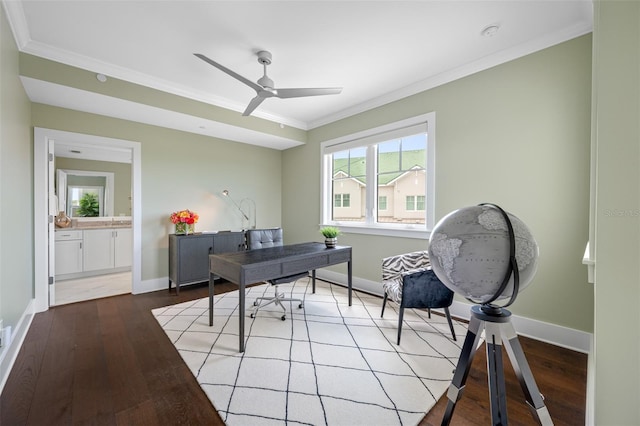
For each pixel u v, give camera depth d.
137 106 2.92
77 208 5.24
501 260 0.87
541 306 2.26
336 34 2.18
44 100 2.75
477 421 1.40
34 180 2.79
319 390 1.62
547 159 2.23
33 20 2.00
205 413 1.46
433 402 1.53
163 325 2.53
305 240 4.58
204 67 2.69
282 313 2.82
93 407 1.49
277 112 3.94
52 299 3.03
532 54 2.29
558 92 2.17
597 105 0.98
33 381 1.71
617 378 0.95
